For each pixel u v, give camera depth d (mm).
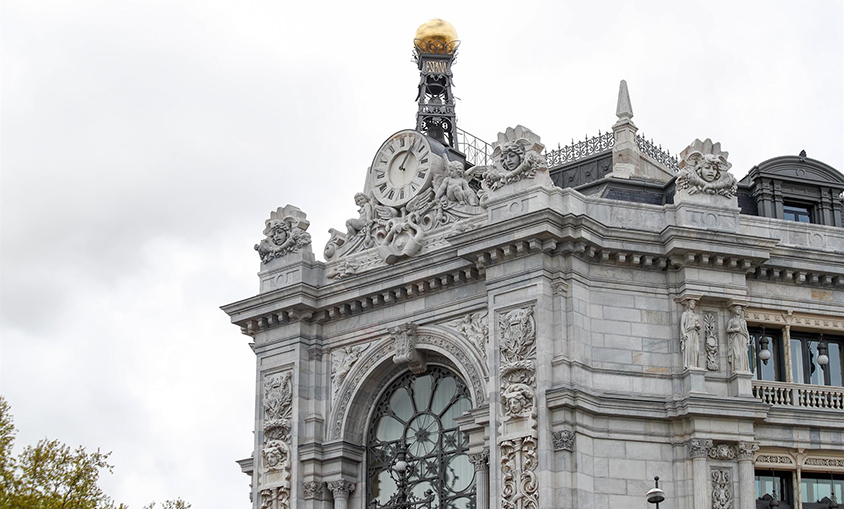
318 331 68875
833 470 64125
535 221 60969
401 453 63562
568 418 59594
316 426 67375
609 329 62344
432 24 80125
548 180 63156
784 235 66875
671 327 63062
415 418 66562
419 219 67188
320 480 66625
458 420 63406
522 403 60031
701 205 64188
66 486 72625
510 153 63625
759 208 68562
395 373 67250
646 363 62344
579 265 62156
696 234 62719
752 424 61938
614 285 62938
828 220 69500
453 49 80312
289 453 67250
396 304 66875
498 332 61844
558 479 58938
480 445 62688
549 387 60062
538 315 60812
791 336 66438
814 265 65562
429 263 65188
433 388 66250
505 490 59750
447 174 67250
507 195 63281
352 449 66938
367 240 68688
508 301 61906
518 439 59812
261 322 69500
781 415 63344
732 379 62344
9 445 73938
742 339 62938
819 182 69500
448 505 64562
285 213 70812
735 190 65000
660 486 60594
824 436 63969
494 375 61344
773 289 65438
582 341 61406
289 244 70125
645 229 63594
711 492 60438
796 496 63281
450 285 65188
